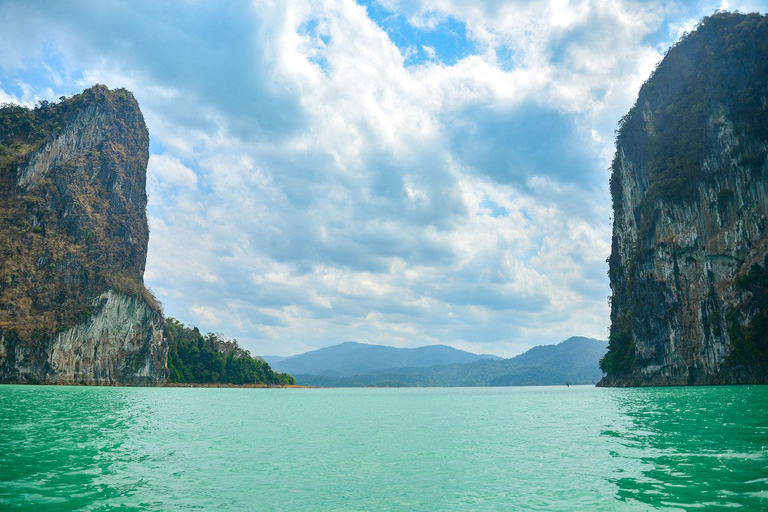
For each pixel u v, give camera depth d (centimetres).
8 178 13838
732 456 1839
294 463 1966
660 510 1234
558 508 1299
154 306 14738
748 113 8631
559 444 2392
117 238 14788
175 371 15675
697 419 3111
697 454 1914
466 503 1371
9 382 11625
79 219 14062
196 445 2431
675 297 9481
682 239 9419
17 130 14825
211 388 14712
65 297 13000
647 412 3872
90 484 1577
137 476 1708
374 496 1458
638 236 10612
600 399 6481
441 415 4422
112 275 14012
